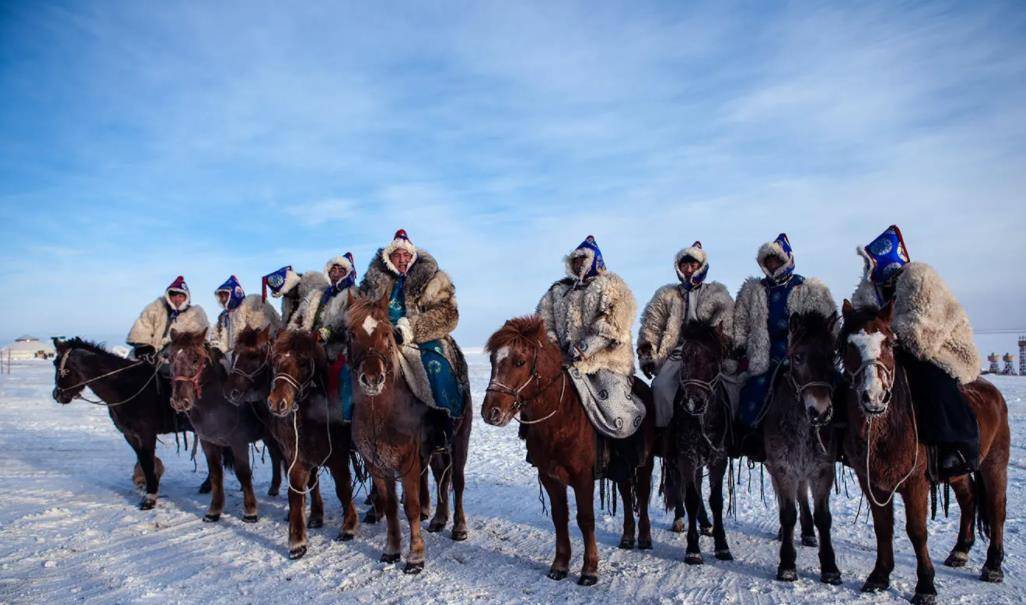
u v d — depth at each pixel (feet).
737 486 35.22
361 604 18.65
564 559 20.85
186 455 47.01
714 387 21.49
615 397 21.38
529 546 24.26
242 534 25.90
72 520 27.94
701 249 24.84
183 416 31.50
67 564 22.18
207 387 27.17
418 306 24.06
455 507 25.17
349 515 25.04
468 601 18.84
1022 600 18.25
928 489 18.63
